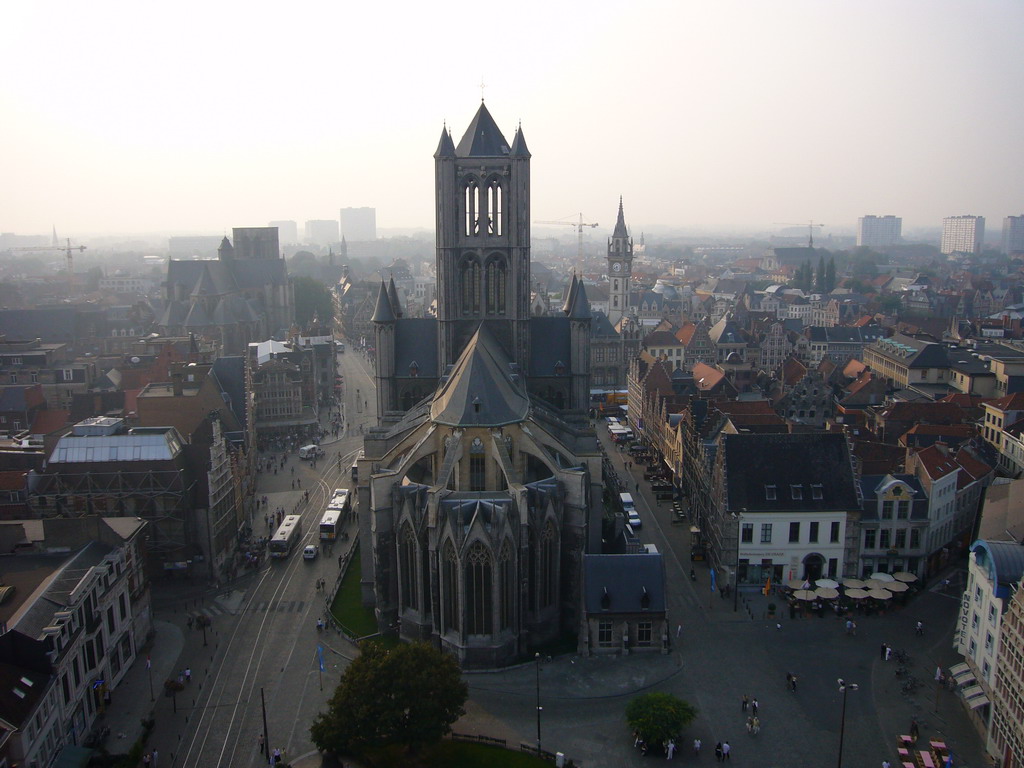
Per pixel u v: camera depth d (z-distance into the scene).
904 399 191.12
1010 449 155.00
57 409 190.12
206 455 121.44
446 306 133.00
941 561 121.81
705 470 129.00
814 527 114.06
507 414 103.12
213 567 121.44
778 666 96.31
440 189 129.38
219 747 82.88
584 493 101.62
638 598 98.06
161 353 199.75
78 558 92.56
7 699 71.12
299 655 100.19
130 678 95.44
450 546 94.25
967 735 83.56
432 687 77.44
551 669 95.81
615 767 79.25
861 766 79.19
